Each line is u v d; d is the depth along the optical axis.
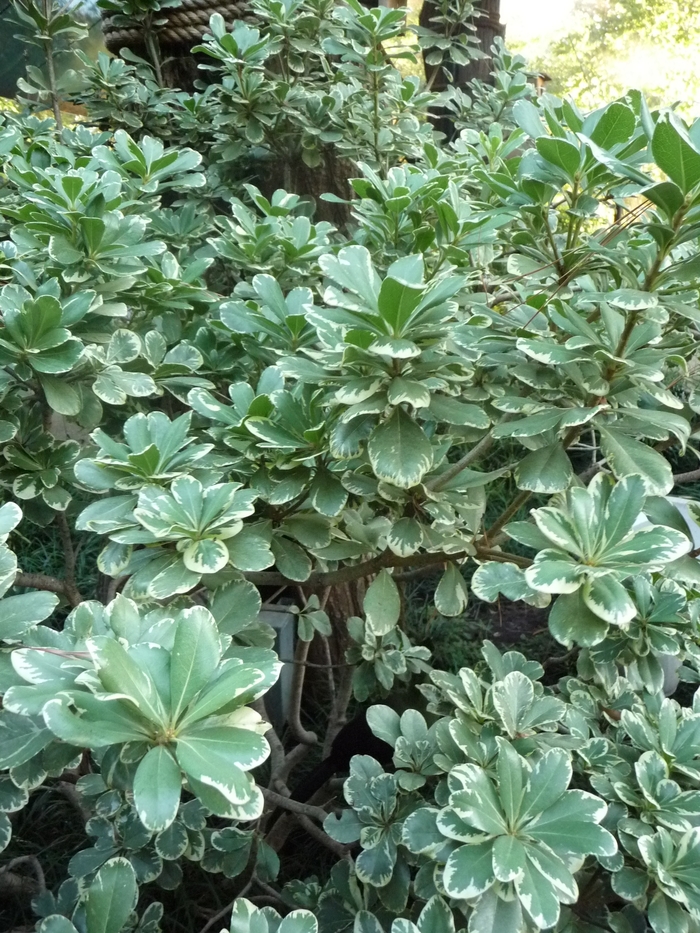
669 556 0.80
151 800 0.58
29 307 1.02
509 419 1.20
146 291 1.38
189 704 0.64
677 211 0.82
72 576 1.33
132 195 1.67
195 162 1.70
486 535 1.23
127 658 0.63
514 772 0.88
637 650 1.16
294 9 2.29
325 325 0.98
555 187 1.14
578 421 0.89
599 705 1.41
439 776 1.23
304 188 2.56
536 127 1.16
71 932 0.81
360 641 1.68
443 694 1.35
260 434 0.97
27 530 2.60
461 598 1.16
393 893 1.12
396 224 1.51
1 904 1.62
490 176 1.18
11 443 1.23
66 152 1.73
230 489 0.90
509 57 3.00
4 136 1.62
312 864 1.82
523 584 0.92
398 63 3.79
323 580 1.17
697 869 0.93
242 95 2.24
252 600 0.93
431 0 3.15
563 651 2.52
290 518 1.08
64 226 1.26
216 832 1.34
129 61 2.76
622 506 0.86
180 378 1.34
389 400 0.88
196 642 0.66
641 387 0.93
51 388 1.10
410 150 2.42
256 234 1.60
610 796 1.07
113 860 0.81
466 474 1.17
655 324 0.96
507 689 1.12
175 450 1.01
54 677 0.66
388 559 1.16
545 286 1.25
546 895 0.76
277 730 2.20
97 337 1.26
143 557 0.97
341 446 0.94
